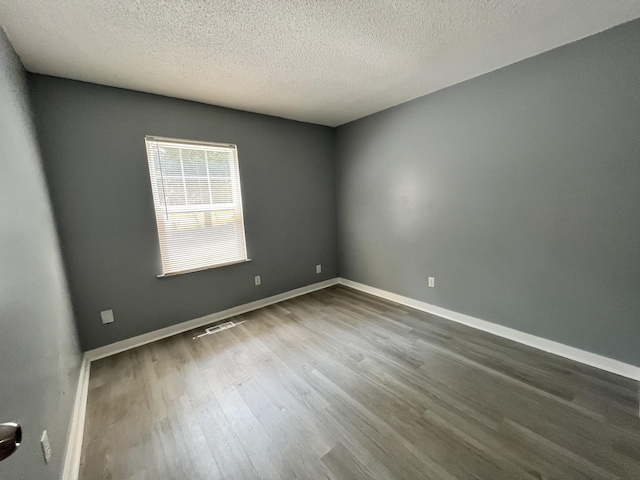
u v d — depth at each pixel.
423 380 1.95
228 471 1.33
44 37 1.62
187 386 1.97
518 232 2.35
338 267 4.35
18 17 1.42
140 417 1.69
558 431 1.48
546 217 2.18
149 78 2.22
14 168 1.28
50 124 2.10
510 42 1.90
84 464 1.38
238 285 3.26
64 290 1.99
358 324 2.89
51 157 2.11
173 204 2.73
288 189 3.63
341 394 1.84
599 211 1.94
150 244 2.62
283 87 2.52
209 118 2.89
